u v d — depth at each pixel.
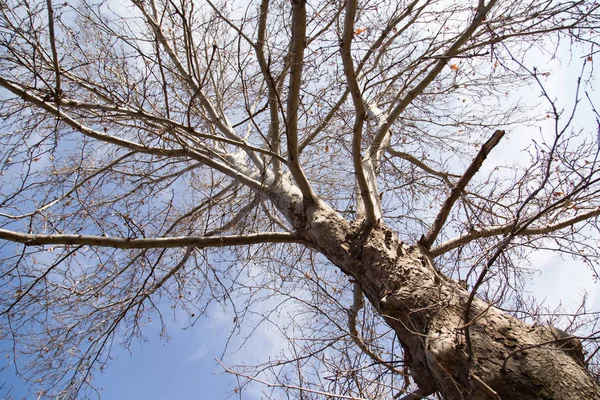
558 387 2.28
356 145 3.32
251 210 4.93
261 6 3.32
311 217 3.76
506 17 3.70
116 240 3.48
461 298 2.87
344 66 3.02
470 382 2.40
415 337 2.87
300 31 2.97
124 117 3.54
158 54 3.26
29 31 3.19
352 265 3.42
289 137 3.41
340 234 3.57
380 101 5.48
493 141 3.12
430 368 2.67
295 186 4.26
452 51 3.56
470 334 2.59
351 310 4.20
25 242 3.29
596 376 2.58
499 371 2.38
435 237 3.43
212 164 4.20
